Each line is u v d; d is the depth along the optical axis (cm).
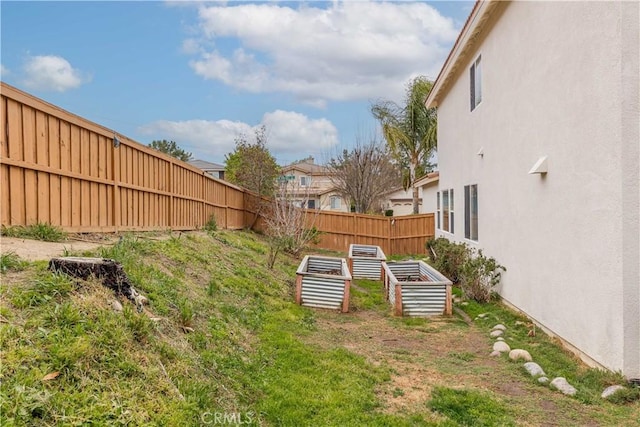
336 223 1792
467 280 882
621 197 442
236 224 1558
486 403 407
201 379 351
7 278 335
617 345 451
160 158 872
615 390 423
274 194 1586
